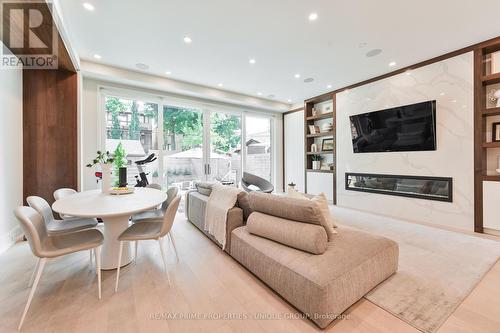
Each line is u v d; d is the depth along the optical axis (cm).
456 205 328
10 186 273
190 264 222
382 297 167
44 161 321
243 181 496
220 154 555
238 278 196
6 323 142
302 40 295
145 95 441
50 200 323
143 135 447
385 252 182
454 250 250
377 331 136
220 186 282
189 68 385
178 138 489
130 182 433
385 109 405
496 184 292
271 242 191
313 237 163
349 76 421
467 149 316
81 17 245
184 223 362
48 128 323
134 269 212
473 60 307
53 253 154
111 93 407
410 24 261
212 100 525
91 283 188
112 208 185
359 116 446
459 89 321
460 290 175
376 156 424
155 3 224
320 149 565
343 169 485
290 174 640
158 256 240
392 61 358
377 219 379
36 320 145
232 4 227
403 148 384
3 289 179
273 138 653
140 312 153
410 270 205
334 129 502
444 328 137
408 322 142
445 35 285
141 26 263
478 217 307
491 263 219
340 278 142
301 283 145
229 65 373
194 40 295
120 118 424
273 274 168
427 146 354
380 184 426
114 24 259
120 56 339
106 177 259
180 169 491
